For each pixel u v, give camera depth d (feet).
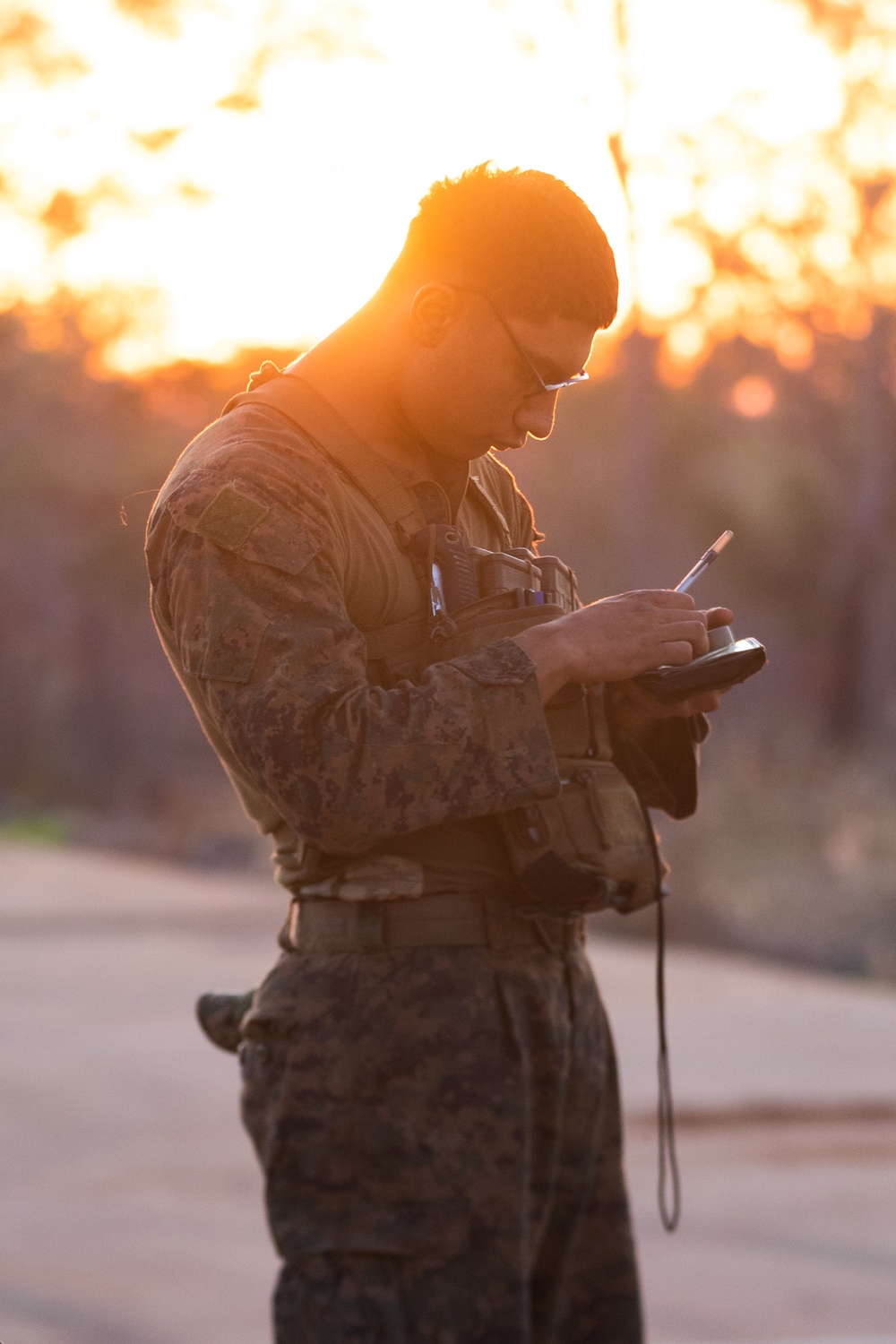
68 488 128.36
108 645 131.03
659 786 9.99
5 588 129.29
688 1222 23.57
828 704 120.88
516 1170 9.15
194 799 108.88
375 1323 8.99
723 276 103.91
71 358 125.08
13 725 128.16
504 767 8.50
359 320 9.50
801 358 118.93
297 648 8.58
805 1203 24.44
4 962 45.55
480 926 9.30
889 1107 29.63
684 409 129.59
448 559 9.34
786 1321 19.35
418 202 9.24
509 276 8.80
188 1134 27.25
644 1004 39.70
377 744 8.39
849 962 49.55
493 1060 9.17
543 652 8.75
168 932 52.34
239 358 123.95
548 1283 9.96
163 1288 19.77
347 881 9.27
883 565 121.70
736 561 136.77
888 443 119.75
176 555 8.95
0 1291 19.53
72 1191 23.98
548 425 9.30
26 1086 30.42
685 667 8.98
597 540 130.21
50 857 79.20
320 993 9.30
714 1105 29.35
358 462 9.27
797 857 61.62
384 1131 9.13
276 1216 9.32
